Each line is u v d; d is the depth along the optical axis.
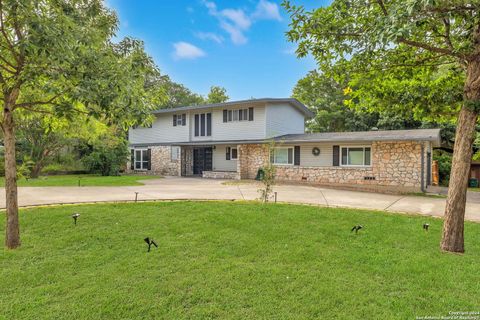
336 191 12.12
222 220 6.39
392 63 5.53
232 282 3.54
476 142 12.93
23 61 4.07
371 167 14.01
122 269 3.90
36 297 3.17
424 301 3.14
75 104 4.20
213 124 19.94
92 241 5.03
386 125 22.20
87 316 2.82
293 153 16.69
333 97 28.22
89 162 19.78
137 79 4.58
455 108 5.74
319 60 5.66
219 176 18.80
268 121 17.84
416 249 4.77
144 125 4.69
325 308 3.00
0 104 4.96
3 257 4.24
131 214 6.79
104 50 4.54
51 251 4.55
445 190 12.84
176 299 3.15
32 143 17.34
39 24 3.34
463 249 4.67
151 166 22.66
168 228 5.80
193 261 4.19
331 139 14.25
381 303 3.09
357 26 4.80
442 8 3.73
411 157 13.01
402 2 3.49
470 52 4.36
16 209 4.71
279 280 3.60
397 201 9.59
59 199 8.82
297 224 6.16
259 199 9.14
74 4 4.43
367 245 4.94
